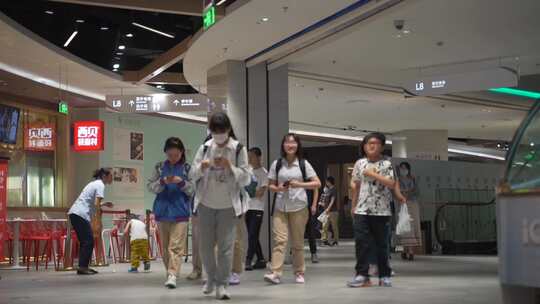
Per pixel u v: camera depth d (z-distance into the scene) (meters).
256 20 10.44
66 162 18.56
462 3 10.24
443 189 17.41
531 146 4.18
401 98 18.19
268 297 7.08
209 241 7.02
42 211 17.28
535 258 3.81
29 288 8.62
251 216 11.10
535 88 17.22
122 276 10.49
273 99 13.30
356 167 8.12
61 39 16.50
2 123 16.34
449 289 7.75
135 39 17.00
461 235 17.58
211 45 11.92
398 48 12.93
